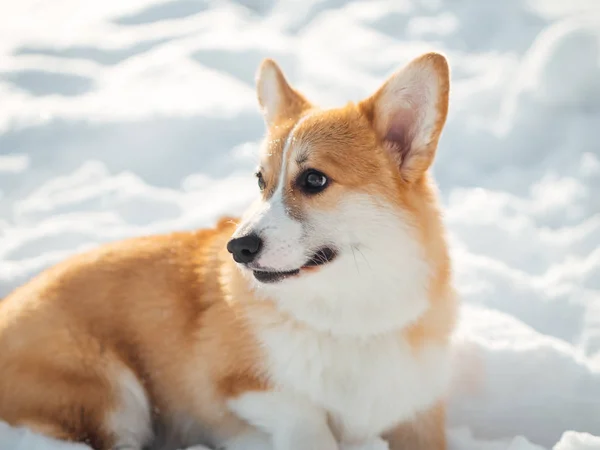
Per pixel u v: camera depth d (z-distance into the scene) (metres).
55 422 1.44
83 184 2.01
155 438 1.52
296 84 2.56
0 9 3.40
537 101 2.29
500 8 3.07
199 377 1.48
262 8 3.42
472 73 2.65
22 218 1.92
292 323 1.43
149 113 2.23
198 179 2.05
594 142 2.15
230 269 1.47
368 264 1.40
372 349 1.43
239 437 1.48
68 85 2.53
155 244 1.54
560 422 1.54
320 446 1.41
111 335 1.48
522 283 1.76
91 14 3.30
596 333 1.67
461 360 1.57
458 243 1.89
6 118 2.22
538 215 1.97
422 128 1.42
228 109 2.30
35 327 1.46
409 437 1.49
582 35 2.28
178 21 3.14
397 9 3.17
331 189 1.41
